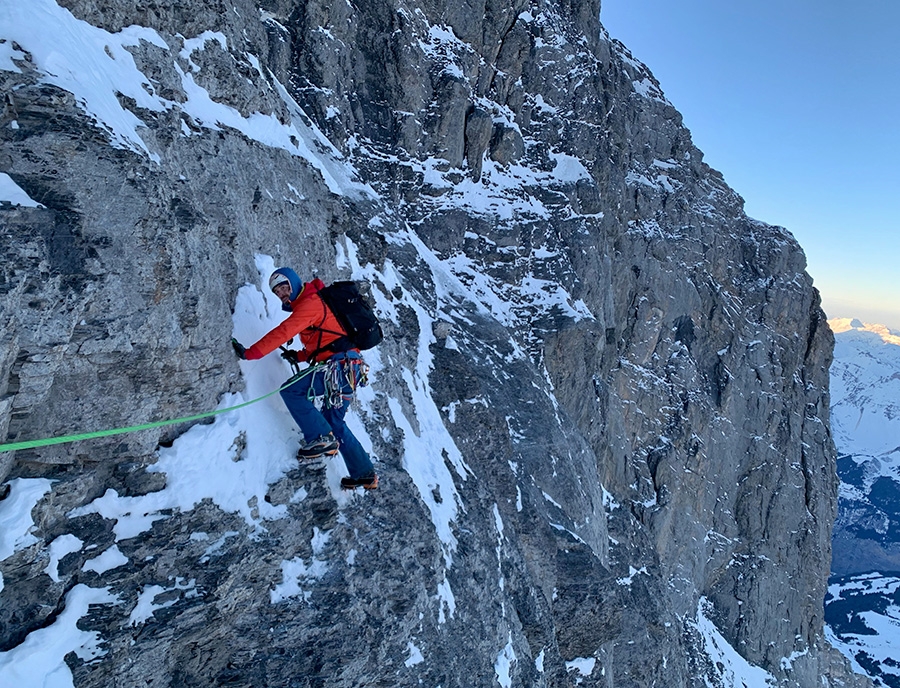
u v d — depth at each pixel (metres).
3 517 3.36
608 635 11.38
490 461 10.59
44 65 3.80
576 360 18.31
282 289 5.17
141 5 5.43
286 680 4.37
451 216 17.28
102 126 3.95
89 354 3.81
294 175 7.54
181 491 4.29
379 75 16.73
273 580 4.60
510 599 8.24
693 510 26.75
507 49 20.17
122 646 3.59
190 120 5.66
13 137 3.55
